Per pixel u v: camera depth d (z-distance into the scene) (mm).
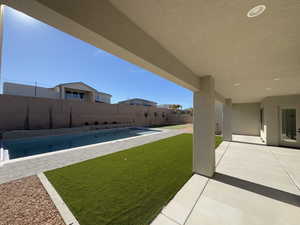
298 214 2322
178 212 2342
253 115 11664
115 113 19156
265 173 3973
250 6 1468
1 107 10273
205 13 1594
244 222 2146
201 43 2289
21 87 15531
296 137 7039
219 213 2336
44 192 2877
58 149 7984
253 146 7492
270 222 2148
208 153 3828
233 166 4551
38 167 4363
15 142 8836
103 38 1457
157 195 2828
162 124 27266
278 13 1560
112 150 6703
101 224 2037
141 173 3939
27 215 2195
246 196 2834
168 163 4812
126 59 2006
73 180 3457
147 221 2121
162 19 1719
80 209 2361
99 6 1411
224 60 2949
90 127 14695
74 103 14758
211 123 3865
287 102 7176
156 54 2250
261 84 5047
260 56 2738
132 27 1796
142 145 7883
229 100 8898
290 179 3598
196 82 3871
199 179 3594
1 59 1187
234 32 1971
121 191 2957
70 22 1232
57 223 2039
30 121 11594
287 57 2777
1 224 2016
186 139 9914
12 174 3793
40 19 1229
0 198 2654
